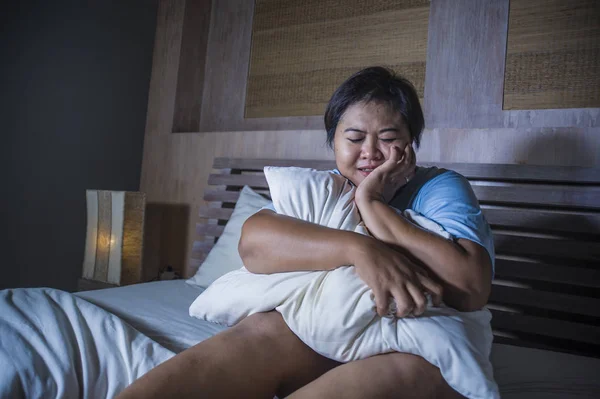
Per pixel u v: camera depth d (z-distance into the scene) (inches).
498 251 69.4
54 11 99.3
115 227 92.8
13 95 93.4
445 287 31.6
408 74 85.4
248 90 104.3
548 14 74.0
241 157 98.0
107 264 93.7
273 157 93.8
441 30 82.4
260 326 32.3
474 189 71.0
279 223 34.6
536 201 66.9
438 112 81.7
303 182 36.8
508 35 77.0
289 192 36.8
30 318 43.2
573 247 63.7
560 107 72.6
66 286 103.9
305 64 97.0
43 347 39.4
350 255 31.1
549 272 64.6
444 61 81.7
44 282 100.0
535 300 64.6
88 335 42.7
